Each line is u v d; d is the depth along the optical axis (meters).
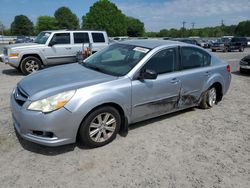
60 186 2.96
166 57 4.47
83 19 71.88
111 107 3.77
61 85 3.54
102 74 4.04
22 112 3.34
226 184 3.10
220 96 5.88
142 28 92.06
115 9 68.25
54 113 3.27
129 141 4.03
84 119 3.54
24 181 3.02
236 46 27.17
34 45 9.84
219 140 4.21
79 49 10.84
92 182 3.04
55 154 3.58
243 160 3.63
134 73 3.98
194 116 5.21
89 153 3.64
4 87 7.32
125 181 3.08
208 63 5.35
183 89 4.75
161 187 3.00
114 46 4.93
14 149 3.67
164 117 5.08
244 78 9.97
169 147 3.90
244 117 5.29
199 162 3.53
